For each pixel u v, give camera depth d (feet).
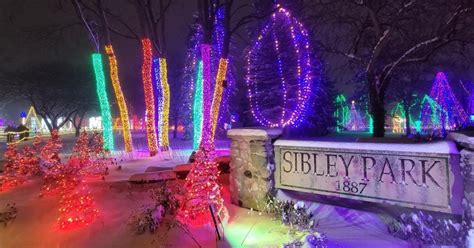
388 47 53.36
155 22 48.88
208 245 14.94
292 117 77.92
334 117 105.70
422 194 14.33
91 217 19.45
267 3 54.85
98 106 143.43
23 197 25.43
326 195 17.38
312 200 18.75
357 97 136.36
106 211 20.94
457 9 42.65
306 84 71.36
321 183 17.54
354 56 53.72
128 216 19.58
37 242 17.28
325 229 15.81
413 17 47.55
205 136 41.47
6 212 21.44
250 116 91.97
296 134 92.99
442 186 13.82
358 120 208.95
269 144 19.39
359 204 17.56
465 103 129.59
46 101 132.46
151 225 16.96
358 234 15.07
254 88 89.61
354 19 52.54
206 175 18.34
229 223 17.47
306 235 14.82
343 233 15.25
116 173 31.76
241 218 18.12
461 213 13.25
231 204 20.72
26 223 19.95
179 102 109.40
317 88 90.12
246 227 16.76
